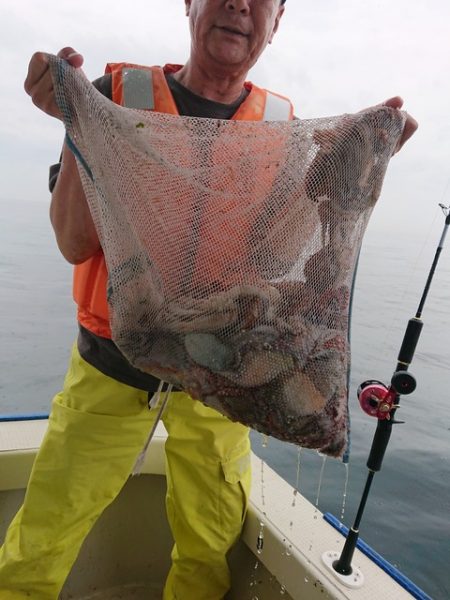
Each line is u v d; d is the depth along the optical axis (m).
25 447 1.75
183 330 0.94
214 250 0.96
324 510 3.16
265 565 1.56
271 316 0.92
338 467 3.67
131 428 1.43
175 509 1.60
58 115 0.96
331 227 0.95
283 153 0.97
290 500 1.71
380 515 3.16
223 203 0.97
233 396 0.94
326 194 0.95
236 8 1.12
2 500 1.75
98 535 1.85
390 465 3.71
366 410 1.31
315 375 0.92
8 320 7.63
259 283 0.93
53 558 1.41
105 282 1.27
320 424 0.92
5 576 1.39
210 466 1.54
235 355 0.92
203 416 1.49
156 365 0.99
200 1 1.16
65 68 0.91
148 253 0.96
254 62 1.23
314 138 0.96
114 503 1.86
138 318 0.96
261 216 0.96
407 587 1.35
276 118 1.32
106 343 1.33
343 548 1.40
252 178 0.97
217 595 1.68
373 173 0.97
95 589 1.86
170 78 1.30
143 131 0.96
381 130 0.95
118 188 0.96
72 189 1.13
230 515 1.58
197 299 0.94
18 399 5.15
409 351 1.30
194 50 1.21
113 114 0.94
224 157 0.98
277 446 3.94
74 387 1.41
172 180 0.97
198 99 1.27
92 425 1.38
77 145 0.94
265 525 1.58
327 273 0.95
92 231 1.18
